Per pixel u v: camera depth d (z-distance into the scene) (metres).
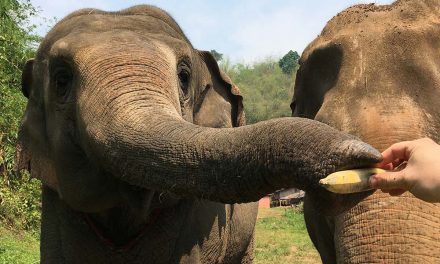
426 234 3.43
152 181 2.70
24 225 11.80
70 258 4.11
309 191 2.20
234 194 2.44
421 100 3.83
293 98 4.88
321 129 2.17
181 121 2.82
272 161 2.25
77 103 3.33
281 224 23.06
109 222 3.98
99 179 3.53
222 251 5.03
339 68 4.20
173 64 3.47
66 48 3.49
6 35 11.56
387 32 4.14
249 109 79.50
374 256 3.47
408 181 2.11
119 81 3.13
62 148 3.64
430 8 4.31
